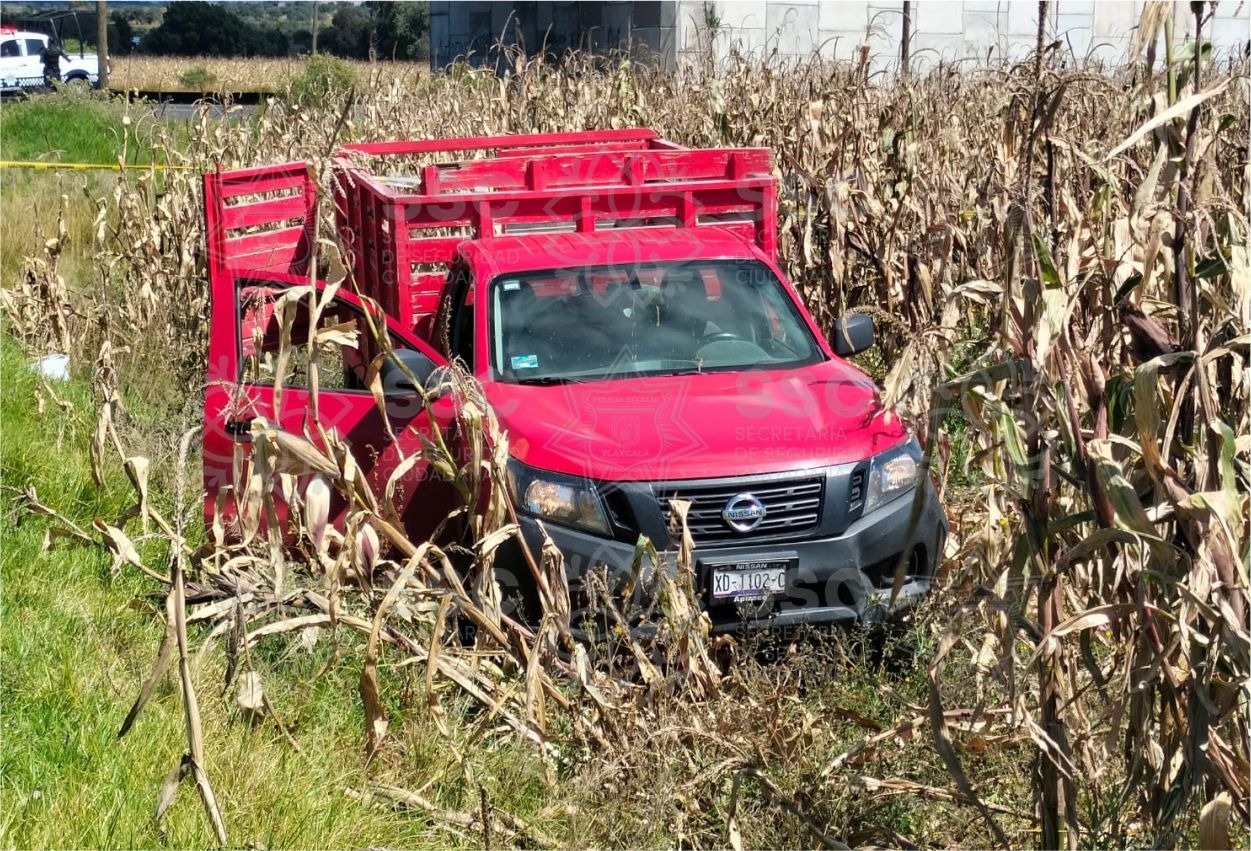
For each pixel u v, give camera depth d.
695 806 4.23
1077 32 19.62
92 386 6.86
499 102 13.92
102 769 4.07
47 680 4.62
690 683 4.60
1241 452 3.32
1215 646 3.14
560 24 25.20
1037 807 3.74
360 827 4.03
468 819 4.16
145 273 10.13
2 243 13.45
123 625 5.30
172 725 4.44
